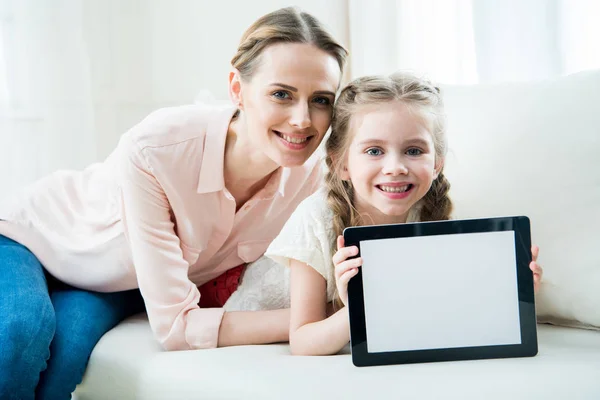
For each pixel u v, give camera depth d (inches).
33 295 48.6
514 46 74.2
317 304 47.2
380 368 39.7
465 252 40.9
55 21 80.4
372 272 40.9
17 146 79.6
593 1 70.1
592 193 47.0
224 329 48.4
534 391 35.5
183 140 51.3
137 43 84.7
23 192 63.1
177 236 53.7
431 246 41.0
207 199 52.9
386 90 45.2
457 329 40.6
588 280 46.3
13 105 79.5
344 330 42.9
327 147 49.4
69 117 81.4
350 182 48.6
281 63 45.3
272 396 37.8
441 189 48.8
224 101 80.7
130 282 57.3
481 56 75.8
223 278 58.9
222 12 85.0
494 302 40.7
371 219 48.9
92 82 83.0
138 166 50.2
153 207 50.5
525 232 40.8
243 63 47.6
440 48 78.7
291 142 47.3
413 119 44.6
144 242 49.9
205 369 41.9
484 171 49.6
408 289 40.8
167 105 85.8
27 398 45.5
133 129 52.6
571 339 45.2
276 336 48.4
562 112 48.4
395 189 45.1
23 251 57.7
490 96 51.3
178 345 48.2
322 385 37.7
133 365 45.6
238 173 53.1
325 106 47.4
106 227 57.1
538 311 48.6
